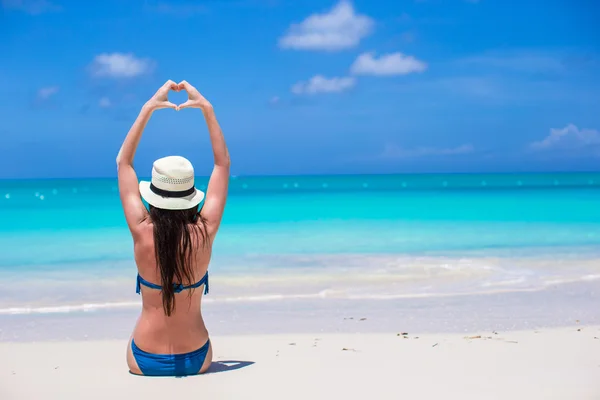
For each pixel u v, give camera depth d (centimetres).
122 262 1094
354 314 724
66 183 7050
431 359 490
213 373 443
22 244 1303
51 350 533
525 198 2964
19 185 6166
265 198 2977
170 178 407
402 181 7944
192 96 433
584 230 1605
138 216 416
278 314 725
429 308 758
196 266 416
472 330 635
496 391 397
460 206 2439
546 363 475
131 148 427
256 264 1074
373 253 1214
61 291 855
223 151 441
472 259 1143
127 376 434
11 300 797
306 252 1220
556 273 1009
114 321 691
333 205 2459
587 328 638
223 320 691
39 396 388
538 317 704
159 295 418
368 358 495
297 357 501
